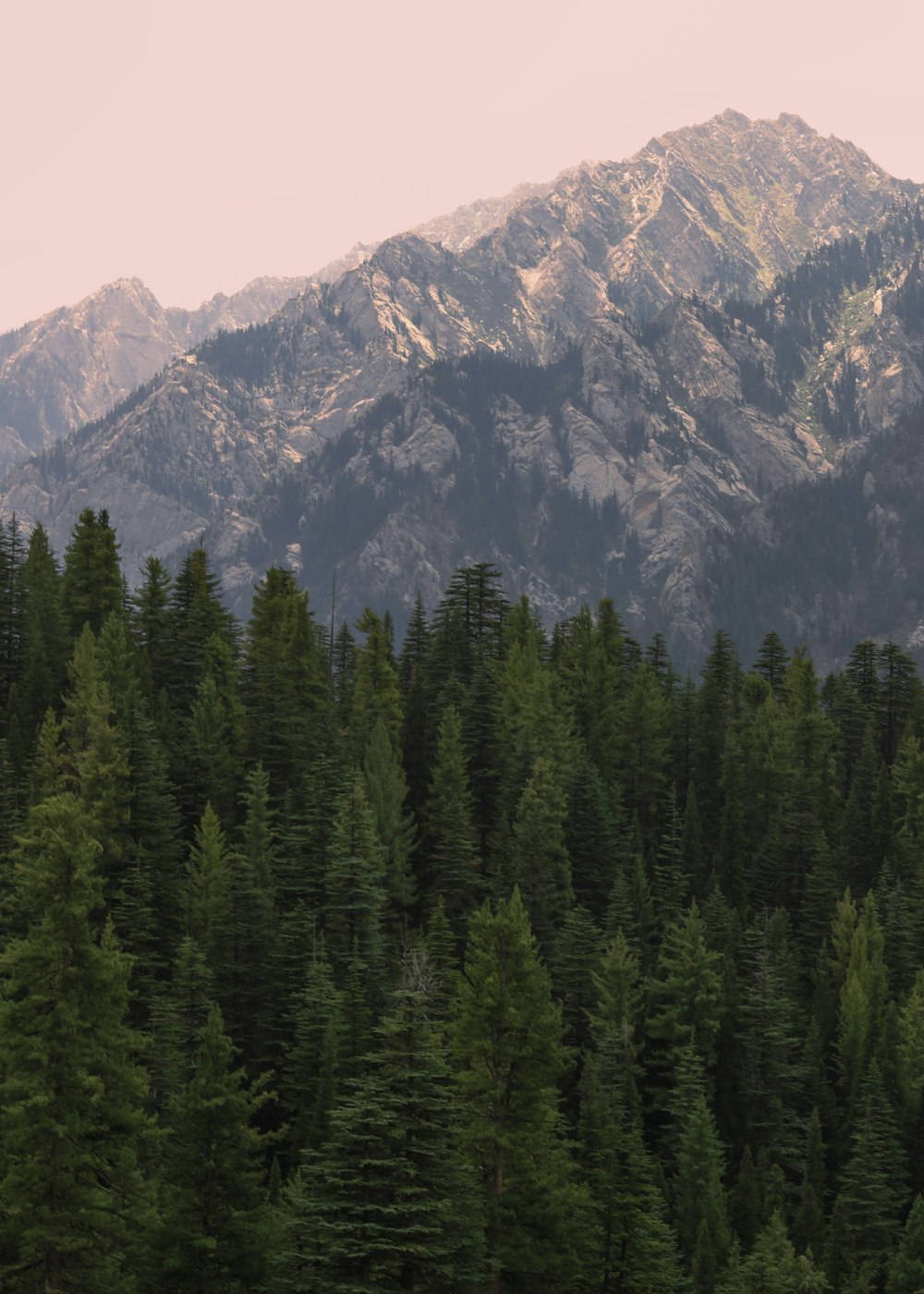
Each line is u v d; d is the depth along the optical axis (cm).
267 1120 13338
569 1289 9581
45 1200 7150
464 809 18400
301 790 18250
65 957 7412
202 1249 7725
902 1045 16950
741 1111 16325
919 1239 13912
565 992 16350
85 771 14662
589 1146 11250
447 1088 7612
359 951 14312
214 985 13962
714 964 17375
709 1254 12306
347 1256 7156
